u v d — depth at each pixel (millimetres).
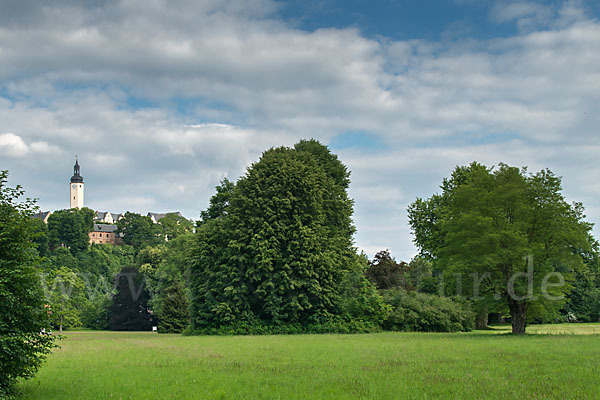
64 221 147375
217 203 68688
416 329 58625
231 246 53062
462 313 60094
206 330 54625
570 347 30344
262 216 54156
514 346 31469
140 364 23500
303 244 53094
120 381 18297
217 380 18281
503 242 44062
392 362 23344
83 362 24531
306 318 55656
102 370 21344
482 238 43312
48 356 27547
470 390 15930
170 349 32438
